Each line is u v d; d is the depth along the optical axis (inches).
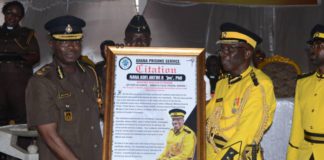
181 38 350.9
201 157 134.9
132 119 135.2
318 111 149.8
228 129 139.1
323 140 148.6
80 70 143.3
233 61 140.3
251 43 140.7
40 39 336.5
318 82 152.0
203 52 137.3
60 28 135.6
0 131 185.3
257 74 139.9
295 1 362.3
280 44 362.3
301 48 362.6
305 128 152.7
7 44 290.5
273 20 361.7
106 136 134.4
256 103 135.9
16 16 291.7
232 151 134.4
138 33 162.4
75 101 139.2
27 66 293.9
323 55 147.3
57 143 135.5
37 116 135.5
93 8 340.8
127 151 134.7
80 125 139.4
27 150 186.5
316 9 363.6
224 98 142.7
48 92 136.3
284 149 174.9
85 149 139.9
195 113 135.9
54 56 140.7
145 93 136.0
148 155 135.3
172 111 135.8
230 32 140.1
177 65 136.9
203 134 135.2
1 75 289.4
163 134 135.6
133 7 344.2
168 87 136.4
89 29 339.0
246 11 358.0
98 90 144.0
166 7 349.7
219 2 354.0
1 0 330.3
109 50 136.6
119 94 135.6
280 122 175.2
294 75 209.2
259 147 138.6
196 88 136.5
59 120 137.9
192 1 352.2
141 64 136.6
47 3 338.0
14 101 290.8
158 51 136.8
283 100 175.9
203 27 353.7
